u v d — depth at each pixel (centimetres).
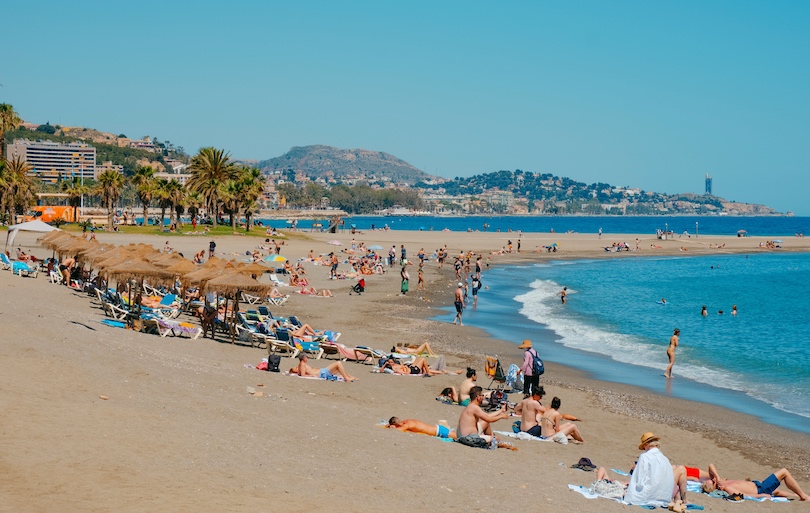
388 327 3569
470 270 7569
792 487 1484
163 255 3384
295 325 3030
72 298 3244
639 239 14262
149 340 2397
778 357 3225
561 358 3092
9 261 4262
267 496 1039
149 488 1000
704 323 4303
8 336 1916
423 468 1342
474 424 1630
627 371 2872
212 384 1822
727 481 1508
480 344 3281
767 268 9075
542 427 1812
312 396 1917
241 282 2658
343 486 1154
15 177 9256
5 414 1245
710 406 2338
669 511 1319
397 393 2127
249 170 11575
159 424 1340
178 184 11575
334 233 13950
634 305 5138
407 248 10200
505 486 1305
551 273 7856
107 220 11656
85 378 1608
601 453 1725
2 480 960
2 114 9538
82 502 920
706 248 12612
